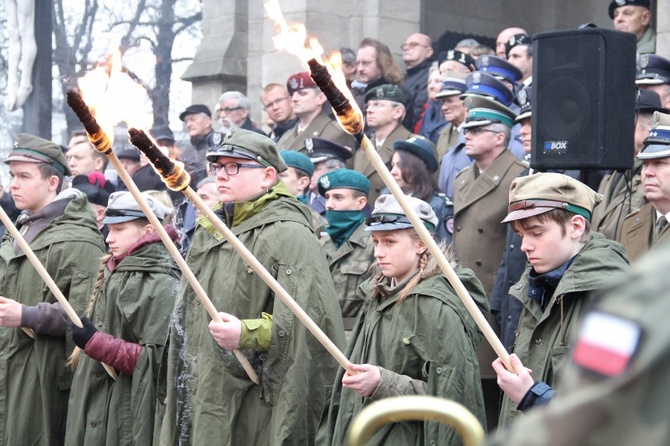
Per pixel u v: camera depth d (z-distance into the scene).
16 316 7.75
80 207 8.46
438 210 8.92
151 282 7.40
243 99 12.81
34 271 8.20
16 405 8.02
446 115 10.63
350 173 8.24
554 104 7.43
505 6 16.44
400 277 5.79
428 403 2.19
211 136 12.51
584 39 7.32
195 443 6.30
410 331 5.56
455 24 15.73
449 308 5.50
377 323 5.79
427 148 9.03
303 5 14.51
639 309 1.27
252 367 6.24
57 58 17.44
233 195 6.54
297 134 11.39
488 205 8.37
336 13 14.70
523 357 5.14
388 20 14.71
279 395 6.14
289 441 6.07
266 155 6.59
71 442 7.47
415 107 12.54
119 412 7.29
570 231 5.04
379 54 12.06
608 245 5.02
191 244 6.72
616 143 7.27
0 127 17.69
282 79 14.80
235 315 6.35
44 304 7.91
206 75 16.69
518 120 8.76
